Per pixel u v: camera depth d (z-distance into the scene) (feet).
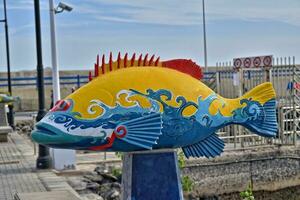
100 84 18.01
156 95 18.11
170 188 19.13
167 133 18.28
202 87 18.92
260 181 42.78
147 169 19.03
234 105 19.31
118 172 37.68
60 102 17.97
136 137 17.69
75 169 40.24
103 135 17.57
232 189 41.75
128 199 18.97
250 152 42.86
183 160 36.09
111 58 18.63
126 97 17.87
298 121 46.14
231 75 49.83
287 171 43.86
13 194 32.53
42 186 34.86
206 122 18.75
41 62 41.70
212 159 41.16
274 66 45.11
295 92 45.73
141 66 18.80
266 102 19.45
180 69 19.20
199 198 40.57
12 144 60.03
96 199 32.58
